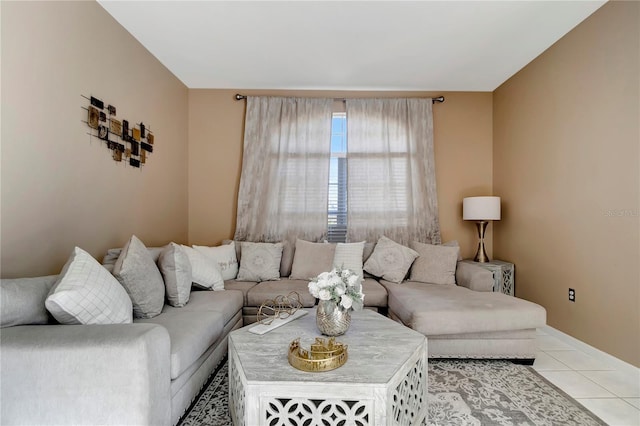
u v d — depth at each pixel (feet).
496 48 9.77
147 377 4.02
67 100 6.78
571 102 8.87
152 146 10.21
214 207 12.98
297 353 4.58
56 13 6.47
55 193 6.50
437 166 13.15
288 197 12.71
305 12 8.00
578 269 8.64
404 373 4.59
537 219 10.32
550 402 6.03
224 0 7.55
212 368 6.63
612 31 7.57
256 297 9.20
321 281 5.66
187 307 7.23
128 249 6.35
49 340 3.93
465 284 9.91
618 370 7.36
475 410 5.77
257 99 12.74
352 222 12.71
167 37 9.18
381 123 12.83
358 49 9.82
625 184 7.29
